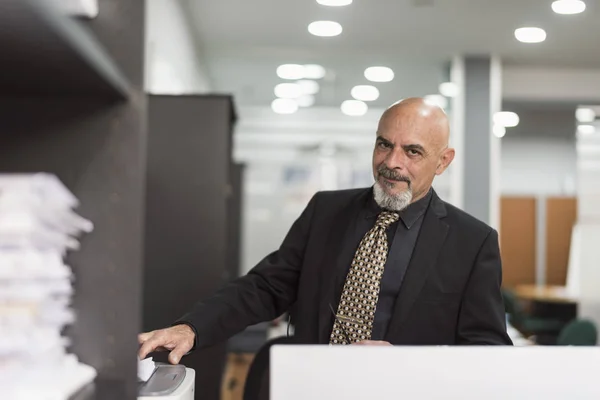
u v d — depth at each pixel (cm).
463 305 193
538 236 920
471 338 189
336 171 928
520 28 647
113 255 108
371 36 676
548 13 604
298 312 203
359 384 108
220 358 314
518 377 109
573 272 872
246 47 709
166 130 344
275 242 941
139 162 108
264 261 214
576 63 762
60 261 96
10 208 84
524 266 925
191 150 343
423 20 629
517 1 574
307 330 201
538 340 773
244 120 931
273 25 645
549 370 109
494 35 671
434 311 192
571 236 912
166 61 484
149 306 336
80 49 82
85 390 97
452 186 753
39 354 87
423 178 196
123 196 108
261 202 939
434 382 108
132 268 108
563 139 906
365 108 902
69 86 100
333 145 927
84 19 98
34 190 86
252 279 208
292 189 934
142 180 108
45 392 86
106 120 108
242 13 611
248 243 942
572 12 598
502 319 192
